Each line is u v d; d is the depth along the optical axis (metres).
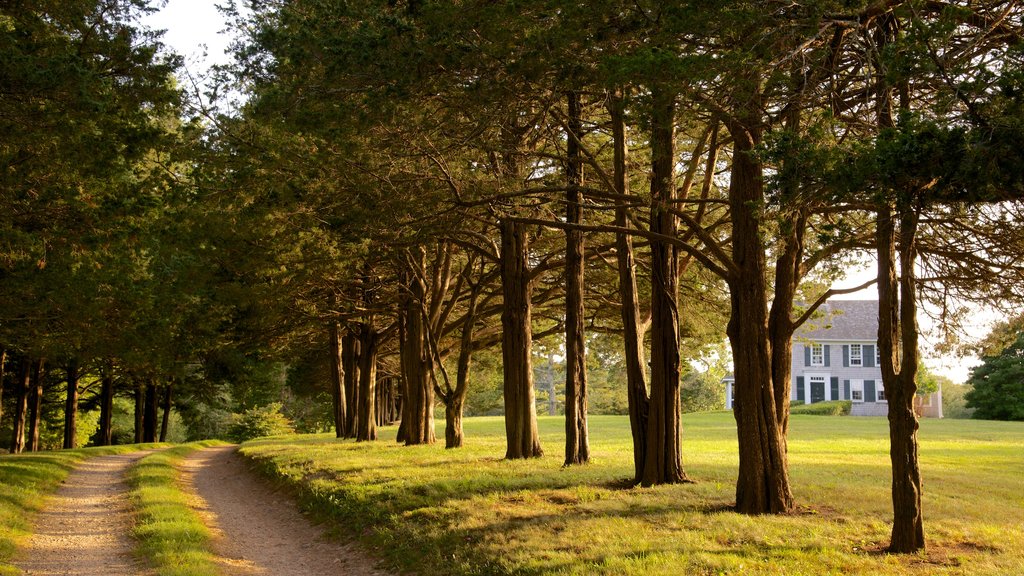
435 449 23.73
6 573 9.52
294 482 18.08
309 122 12.23
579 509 12.00
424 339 26.67
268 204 14.90
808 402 57.97
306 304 25.03
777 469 11.64
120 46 13.32
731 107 10.25
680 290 21.45
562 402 90.31
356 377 36.03
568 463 18.02
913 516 9.23
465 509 12.30
